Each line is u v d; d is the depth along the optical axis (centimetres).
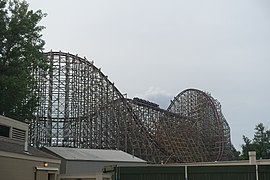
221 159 8656
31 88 4994
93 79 6178
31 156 2975
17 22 4900
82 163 4209
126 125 6322
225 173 2486
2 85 4581
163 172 2575
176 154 7475
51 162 3312
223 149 8962
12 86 4547
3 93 4634
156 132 7412
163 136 7431
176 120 8050
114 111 6303
